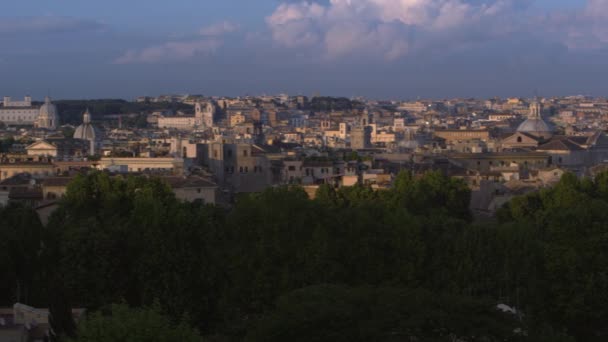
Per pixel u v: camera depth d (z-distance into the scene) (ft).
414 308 627.05
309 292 652.07
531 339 647.56
